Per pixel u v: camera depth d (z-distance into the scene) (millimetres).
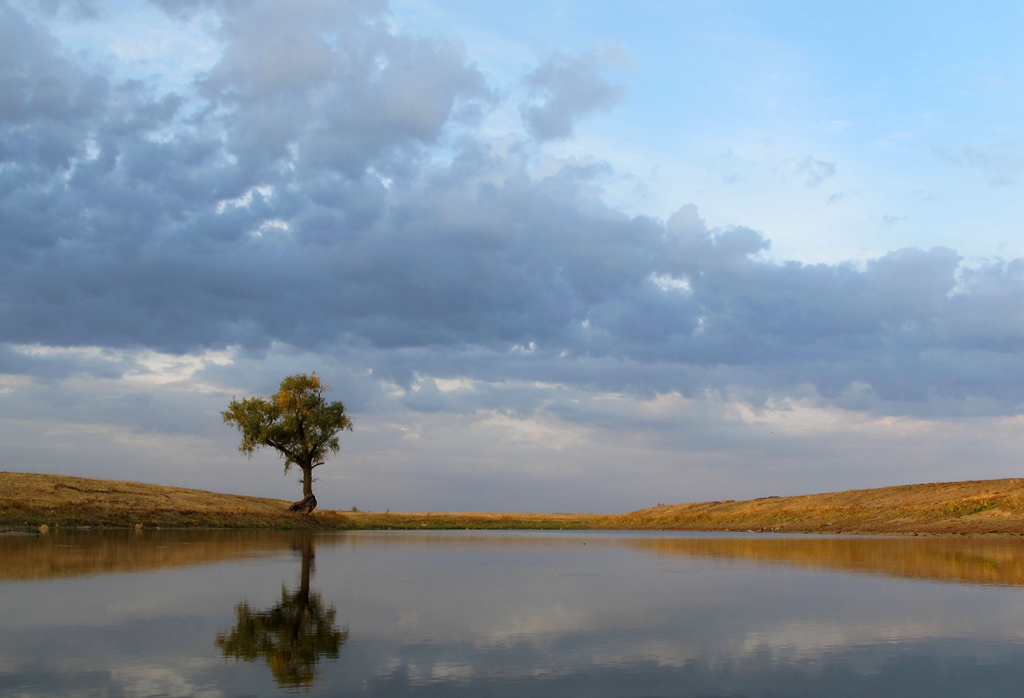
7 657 10867
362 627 13430
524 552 36344
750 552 35969
